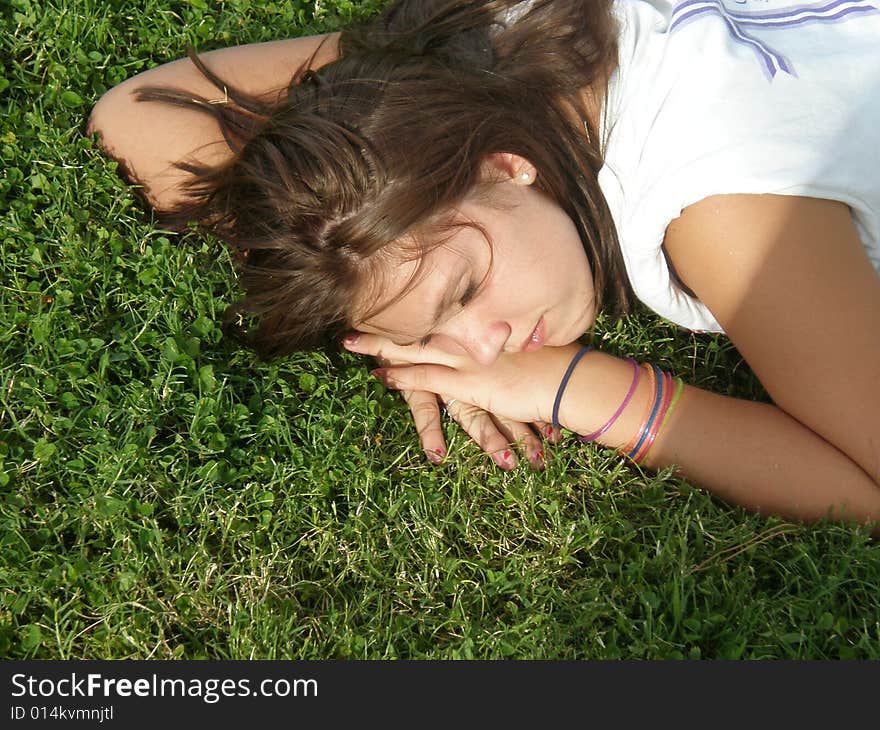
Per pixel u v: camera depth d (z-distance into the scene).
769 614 1.09
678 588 1.10
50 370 1.21
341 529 1.15
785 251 1.09
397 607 1.12
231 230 1.20
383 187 1.10
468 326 1.14
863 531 1.12
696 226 1.11
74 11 1.44
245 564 1.13
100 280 1.27
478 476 1.20
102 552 1.13
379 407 1.22
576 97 1.18
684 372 1.27
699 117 1.12
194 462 1.18
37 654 1.08
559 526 1.15
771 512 1.15
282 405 1.21
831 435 1.12
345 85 1.14
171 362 1.21
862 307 1.08
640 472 1.18
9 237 1.28
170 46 1.45
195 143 1.30
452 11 1.20
